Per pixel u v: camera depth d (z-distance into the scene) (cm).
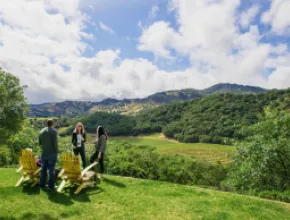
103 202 811
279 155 1817
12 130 3738
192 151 11450
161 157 6003
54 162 878
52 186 881
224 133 12512
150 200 860
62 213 700
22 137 3528
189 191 1017
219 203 868
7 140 3459
